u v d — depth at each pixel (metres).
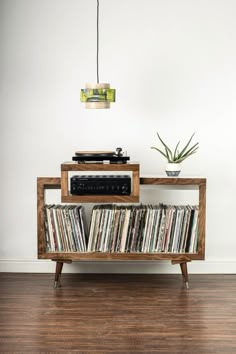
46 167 5.32
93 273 5.35
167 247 4.88
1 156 5.32
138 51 5.24
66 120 5.29
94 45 5.24
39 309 4.35
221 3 5.20
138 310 4.34
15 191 5.34
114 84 5.26
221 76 5.24
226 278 5.18
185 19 5.21
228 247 5.35
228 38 5.21
